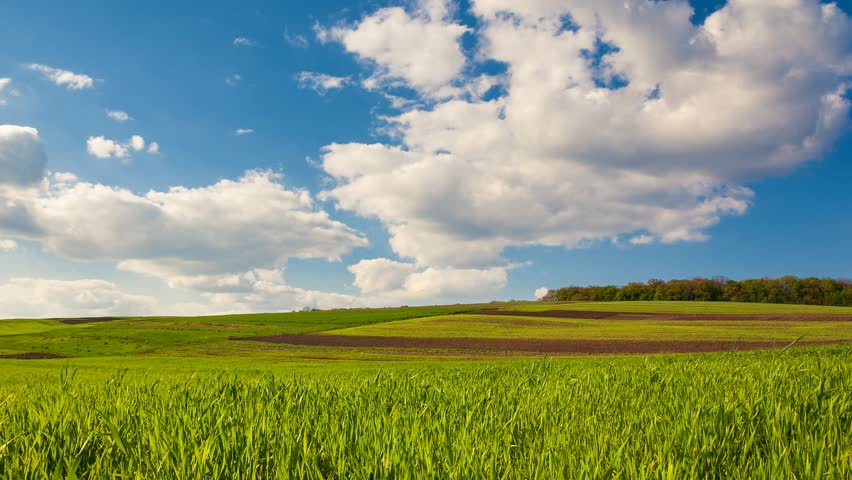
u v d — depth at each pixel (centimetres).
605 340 5688
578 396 536
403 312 10812
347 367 2941
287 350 5850
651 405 488
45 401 461
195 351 6012
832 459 293
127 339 7406
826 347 2414
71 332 8425
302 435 333
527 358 4428
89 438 313
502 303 13225
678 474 274
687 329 6494
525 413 434
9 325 11056
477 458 289
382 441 325
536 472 263
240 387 524
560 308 10619
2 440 330
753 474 281
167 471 271
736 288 12206
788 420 383
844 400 457
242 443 312
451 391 584
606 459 298
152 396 488
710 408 419
